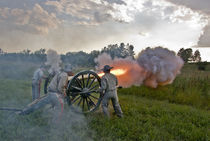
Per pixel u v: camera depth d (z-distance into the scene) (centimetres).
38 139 300
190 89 795
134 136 339
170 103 692
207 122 450
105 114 436
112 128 363
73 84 443
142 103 640
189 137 354
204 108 658
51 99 391
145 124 402
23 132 320
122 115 451
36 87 555
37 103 396
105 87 425
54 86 398
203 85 831
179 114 516
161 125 409
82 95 460
